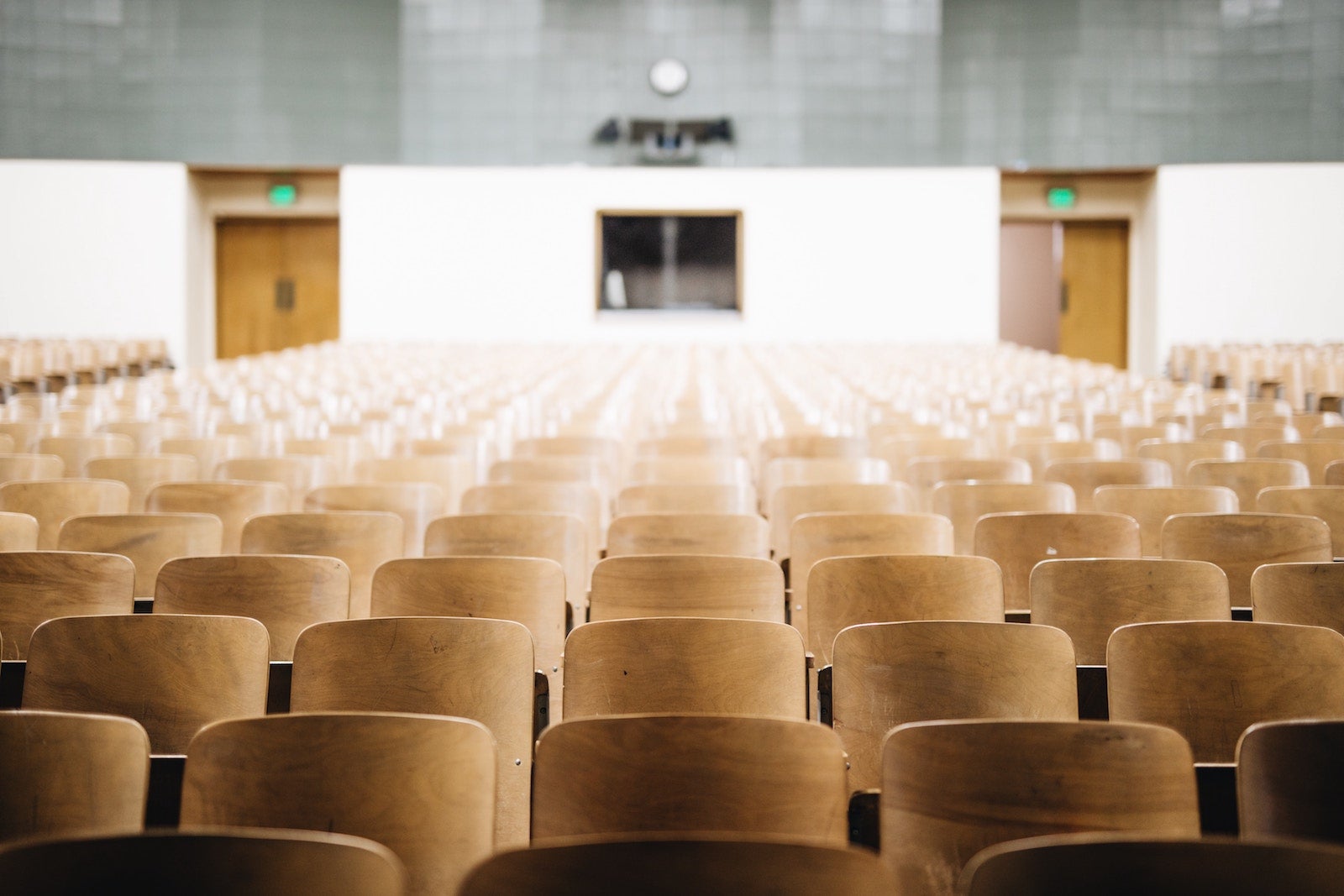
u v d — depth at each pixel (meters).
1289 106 16.95
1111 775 1.90
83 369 12.59
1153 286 17.58
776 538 4.46
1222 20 17.06
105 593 3.18
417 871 1.90
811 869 1.47
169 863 1.49
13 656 3.18
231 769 1.92
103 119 16.91
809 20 17.33
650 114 17.38
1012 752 1.91
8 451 5.99
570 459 5.22
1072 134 17.25
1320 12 16.77
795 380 11.10
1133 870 1.47
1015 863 1.47
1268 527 3.78
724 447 6.27
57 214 16.91
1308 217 17.02
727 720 1.97
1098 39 17.16
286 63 17.12
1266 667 2.49
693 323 17.55
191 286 17.42
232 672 2.53
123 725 1.94
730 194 17.41
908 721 2.50
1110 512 4.34
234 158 17.09
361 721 1.92
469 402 8.74
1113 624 3.12
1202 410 8.18
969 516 4.50
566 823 1.97
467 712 2.50
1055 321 19.09
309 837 1.49
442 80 17.30
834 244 17.42
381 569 3.17
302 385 10.23
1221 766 2.21
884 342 17.27
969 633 2.51
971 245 17.39
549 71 17.30
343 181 17.23
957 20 17.34
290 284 18.67
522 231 17.36
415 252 17.33
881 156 17.39
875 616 3.16
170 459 5.23
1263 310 17.16
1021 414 7.73
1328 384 11.08
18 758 1.94
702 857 1.48
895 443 5.95
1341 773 1.90
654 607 3.23
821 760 1.93
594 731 1.98
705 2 17.31
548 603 3.18
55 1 16.75
